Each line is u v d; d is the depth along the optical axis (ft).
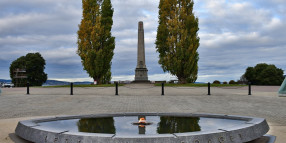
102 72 130.82
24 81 189.16
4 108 42.34
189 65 124.36
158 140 12.78
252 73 201.46
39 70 199.52
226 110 39.11
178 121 20.11
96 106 44.04
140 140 12.71
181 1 131.85
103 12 132.77
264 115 34.06
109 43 130.72
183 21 129.39
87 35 128.36
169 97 59.26
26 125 17.08
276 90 89.56
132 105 45.16
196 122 19.60
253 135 15.81
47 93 73.41
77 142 13.47
